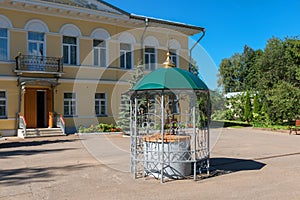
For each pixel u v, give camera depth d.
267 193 5.97
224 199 5.61
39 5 18.34
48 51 19.06
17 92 17.92
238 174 7.67
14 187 6.51
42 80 18.27
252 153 11.23
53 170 8.24
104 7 20.53
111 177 7.41
